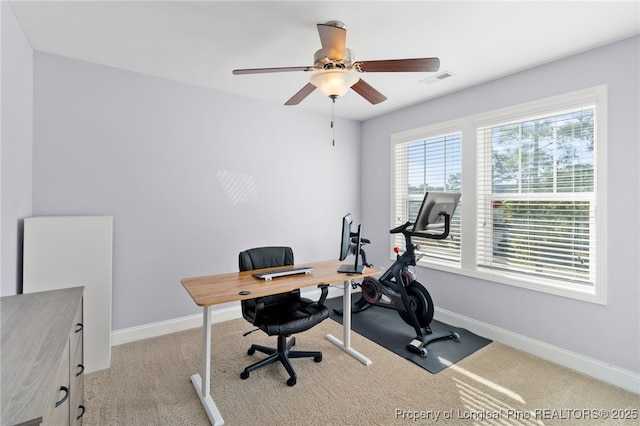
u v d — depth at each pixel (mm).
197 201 3107
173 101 2943
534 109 2574
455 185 3301
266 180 3564
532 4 1752
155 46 2291
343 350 2676
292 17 1907
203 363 1941
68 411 1189
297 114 3791
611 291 2189
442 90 3131
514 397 2029
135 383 2148
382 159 4102
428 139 3566
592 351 2283
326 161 4078
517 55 2373
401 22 1939
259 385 2141
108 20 1951
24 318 1208
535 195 2654
